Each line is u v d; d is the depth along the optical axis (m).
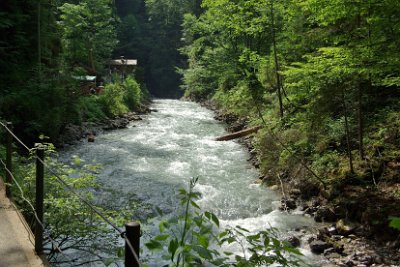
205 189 11.06
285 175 11.62
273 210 9.77
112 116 23.45
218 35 26.78
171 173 12.62
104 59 42.16
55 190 5.82
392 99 10.98
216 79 33.50
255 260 2.78
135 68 44.69
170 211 9.26
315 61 8.97
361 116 9.84
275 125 13.38
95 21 36.69
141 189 10.80
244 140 17.61
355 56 7.74
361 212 8.43
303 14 12.70
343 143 11.02
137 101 29.86
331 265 6.99
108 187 10.78
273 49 15.83
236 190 11.13
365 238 7.82
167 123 23.44
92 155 14.63
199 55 34.69
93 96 23.97
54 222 5.31
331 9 8.11
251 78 16.30
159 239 2.58
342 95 9.53
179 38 55.72
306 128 10.88
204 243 2.60
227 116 24.58
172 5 55.44
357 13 8.09
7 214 5.18
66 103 16.70
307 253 7.46
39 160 4.16
